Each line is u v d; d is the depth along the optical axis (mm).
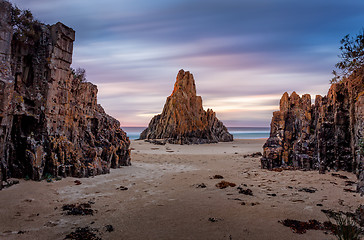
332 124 17438
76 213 8672
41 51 14242
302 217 8242
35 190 11172
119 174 16812
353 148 15680
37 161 12961
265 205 9648
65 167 14227
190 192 12078
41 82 14211
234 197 10945
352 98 15688
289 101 22531
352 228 6297
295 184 13609
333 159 17156
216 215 8523
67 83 15859
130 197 11172
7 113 11664
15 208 8906
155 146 43594
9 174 12398
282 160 20250
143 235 6910
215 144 52969
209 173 18031
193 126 55969
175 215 8594
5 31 11344
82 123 17500
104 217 8414
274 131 22031
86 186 12906
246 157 28734
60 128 15273
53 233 7004
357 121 13945
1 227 7312
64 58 15367
